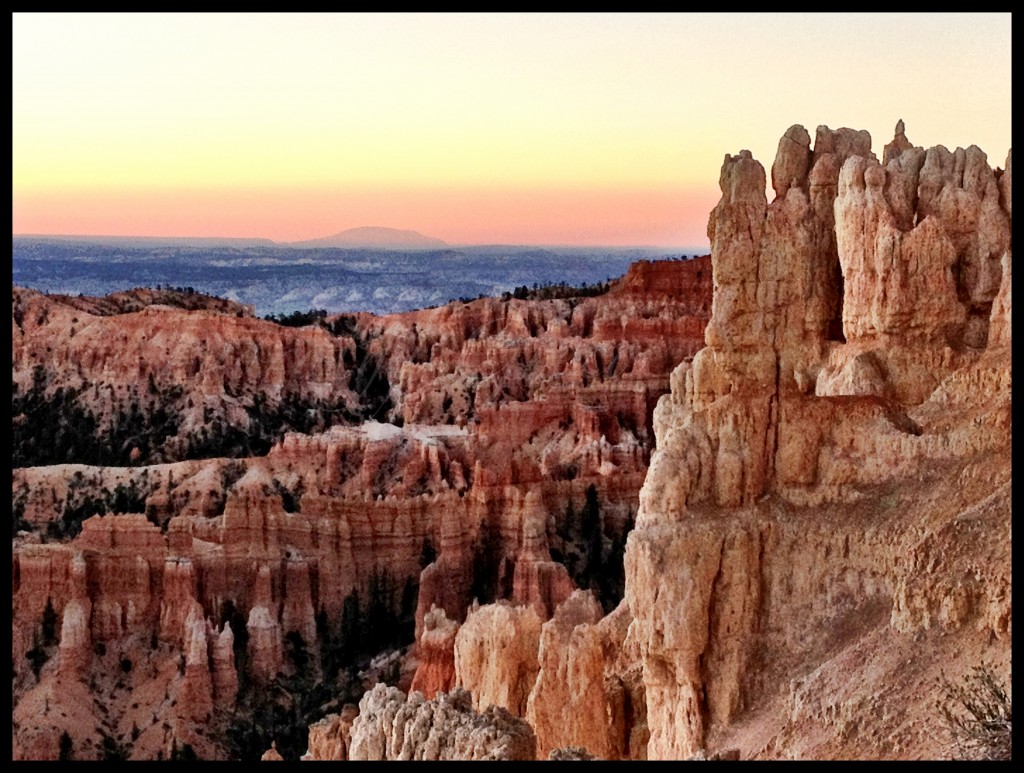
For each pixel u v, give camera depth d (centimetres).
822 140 5391
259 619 12238
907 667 4088
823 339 5128
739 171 5081
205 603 12456
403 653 11900
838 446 4747
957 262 5038
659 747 4769
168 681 11431
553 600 12038
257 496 13138
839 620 4484
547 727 5025
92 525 12219
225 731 11144
